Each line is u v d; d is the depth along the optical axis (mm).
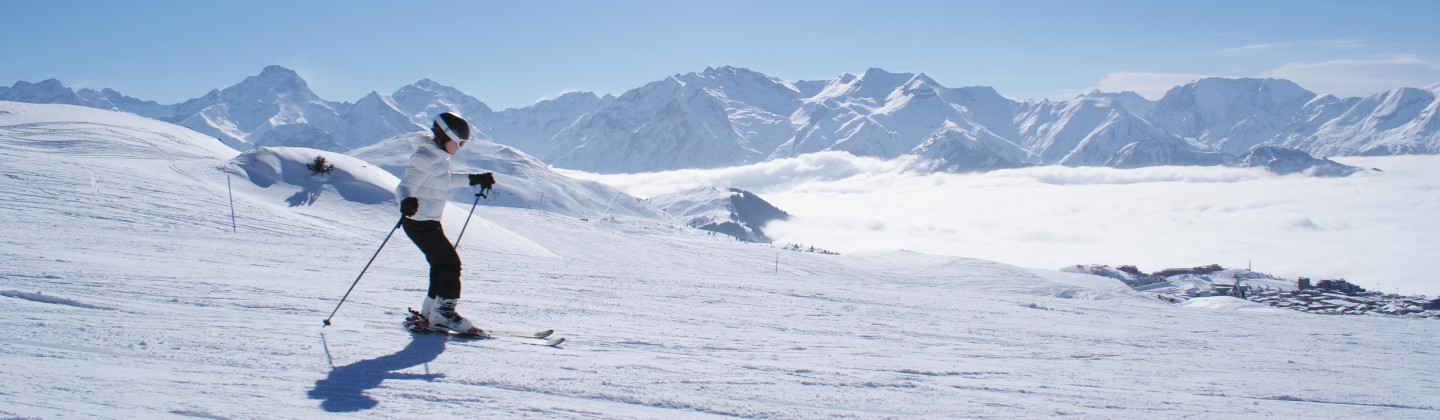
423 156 6074
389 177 68062
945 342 7812
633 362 5332
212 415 3422
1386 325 11945
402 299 8484
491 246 50656
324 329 5992
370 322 6559
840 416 4066
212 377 4180
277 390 3980
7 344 4625
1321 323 11938
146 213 28906
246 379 4188
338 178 62594
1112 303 14430
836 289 13805
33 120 105250
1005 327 9453
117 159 81062
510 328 7000
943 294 14734
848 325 8797
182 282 8773
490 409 3822
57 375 3951
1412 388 5797
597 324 7504
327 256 14977
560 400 4090
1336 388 5664
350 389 4090
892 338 7887
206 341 5152
